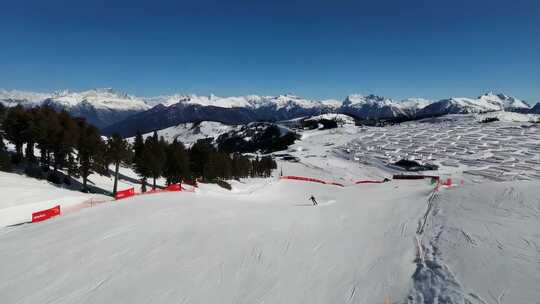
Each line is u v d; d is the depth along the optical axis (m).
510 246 15.27
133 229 21.95
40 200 38.16
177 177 65.44
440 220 22.53
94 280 14.83
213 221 24.39
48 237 21.02
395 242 18.83
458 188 37.66
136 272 15.48
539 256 13.91
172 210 27.78
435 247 16.77
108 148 55.03
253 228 22.70
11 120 55.25
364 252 17.45
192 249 18.27
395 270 14.65
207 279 14.65
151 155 58.06
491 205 24.09
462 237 17.44
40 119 55.12
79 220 25.02
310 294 13.07
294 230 22.50
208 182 75.56
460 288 12.00
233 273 15.19
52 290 14.10
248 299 12.88
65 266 16.38
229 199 41.06
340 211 31.34
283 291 13.41
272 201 46.25
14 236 22.05
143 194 39.59
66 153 56.12
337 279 14.24
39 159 63.50
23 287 14.44
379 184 76.44
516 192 27.41
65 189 49.03
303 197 54.81
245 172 108.12
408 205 31.89
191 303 12.73
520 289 11.45
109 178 66.88
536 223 18.31
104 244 19.22
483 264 13.63
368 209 31.95
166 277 14.91
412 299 11.84
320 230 22.67
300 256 17.14
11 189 40.56
